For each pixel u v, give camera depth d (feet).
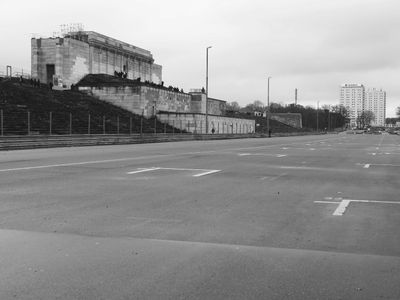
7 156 78.79
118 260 20.15
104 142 136.67
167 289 16.81
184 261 20.13
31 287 16.85
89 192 38.45
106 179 47.06
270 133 295.48
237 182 46.93
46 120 155.74
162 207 32.37
